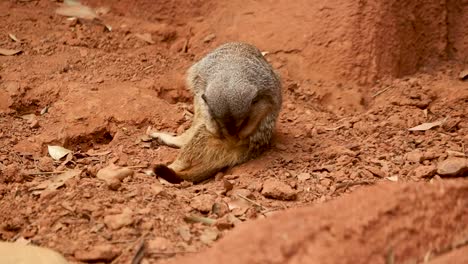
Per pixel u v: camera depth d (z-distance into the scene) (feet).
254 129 28.63
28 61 35.65
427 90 35.35
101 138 31.07
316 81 36.91
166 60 37.96
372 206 18.53
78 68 35.65
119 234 20.98
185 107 33.45
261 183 25.81
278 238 17.24
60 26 39.83
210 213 23.31
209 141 28.45
